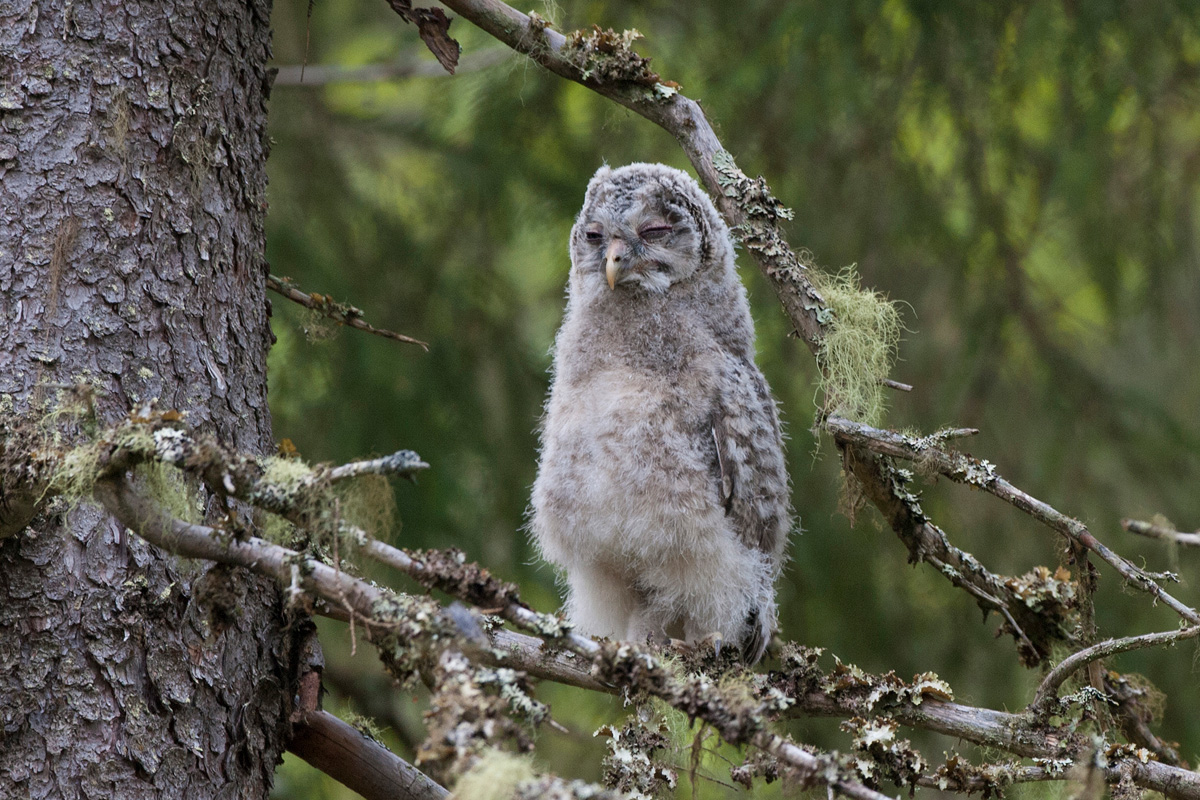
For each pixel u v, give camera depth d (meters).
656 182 7.82
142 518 4.06
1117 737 5.99
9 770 4.45
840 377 5.73
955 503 11.16
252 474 3.84
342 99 11.82
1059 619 6.20
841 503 6.05
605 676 3.96
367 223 10.82
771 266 5.91
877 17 10.26
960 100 10.61
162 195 5.18
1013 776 4.97
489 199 10.86
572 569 7.58
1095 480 11.11
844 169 11.00
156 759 4.65
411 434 10.16
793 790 3.83
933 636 10.84
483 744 3.31
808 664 5.49
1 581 4.60
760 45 10.34
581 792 3.26
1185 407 12.52
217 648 4.94
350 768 5.36
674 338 7.48
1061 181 10.01
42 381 4.75
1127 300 11.06
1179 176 11.19
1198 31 10.04
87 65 5.10
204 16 5.46
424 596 3.93
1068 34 9.95
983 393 11.32
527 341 11.08
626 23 10.62
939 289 11.62
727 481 7.24
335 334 6.40
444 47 6.30
